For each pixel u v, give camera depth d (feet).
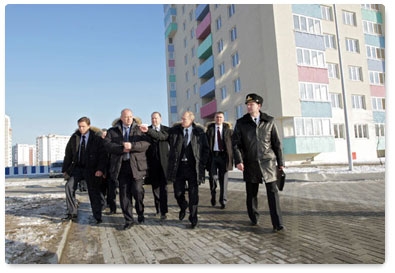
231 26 93.40
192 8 123.65
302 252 12.49
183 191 18.60
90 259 12.92
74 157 20.67
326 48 87.56
